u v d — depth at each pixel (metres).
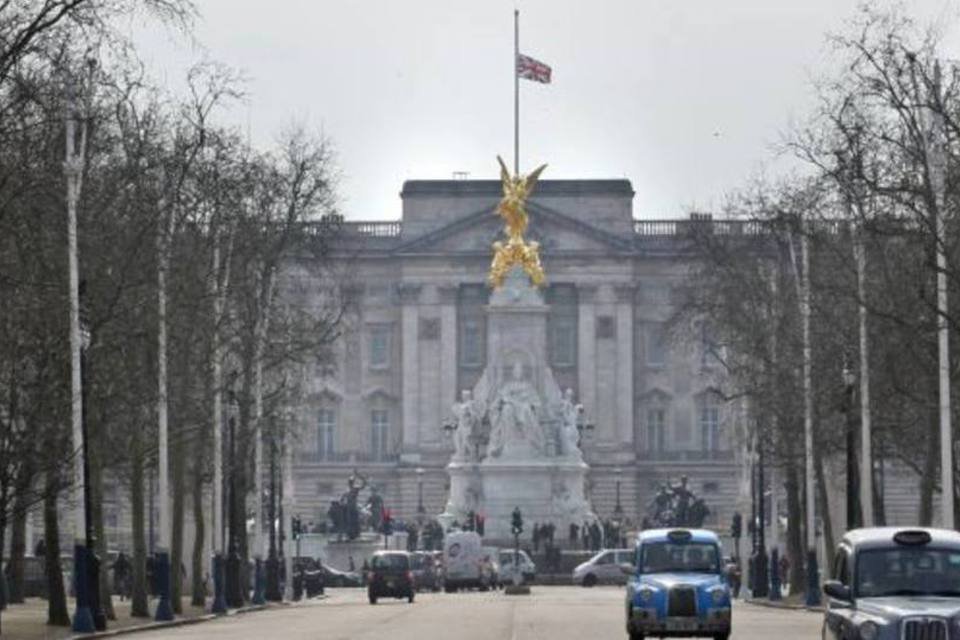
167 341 166.00
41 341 131.12
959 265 137.75
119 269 150.25
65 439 134.62
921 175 151.62
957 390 149.25
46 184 125.31
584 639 119.00
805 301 183.25
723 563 112.44
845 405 155.25
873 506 178.38
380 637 123.38
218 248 187.88
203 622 157.00
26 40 103.88
